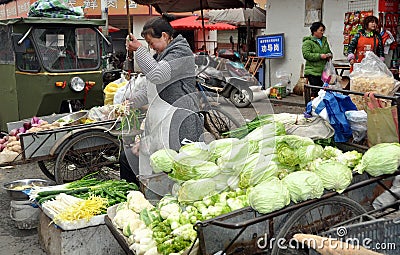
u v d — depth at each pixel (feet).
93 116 18.85
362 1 32.99
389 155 10.57
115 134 17.12
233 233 9.09
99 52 22.57
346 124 13.53
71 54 21.75
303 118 14.35
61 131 16.87
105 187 14.28
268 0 40.98
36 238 14.65
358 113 13.53
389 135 12.68
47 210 13.21
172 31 13.30
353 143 13.70
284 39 39.86
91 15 55.21
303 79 38.29
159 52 13.33
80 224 12.41
